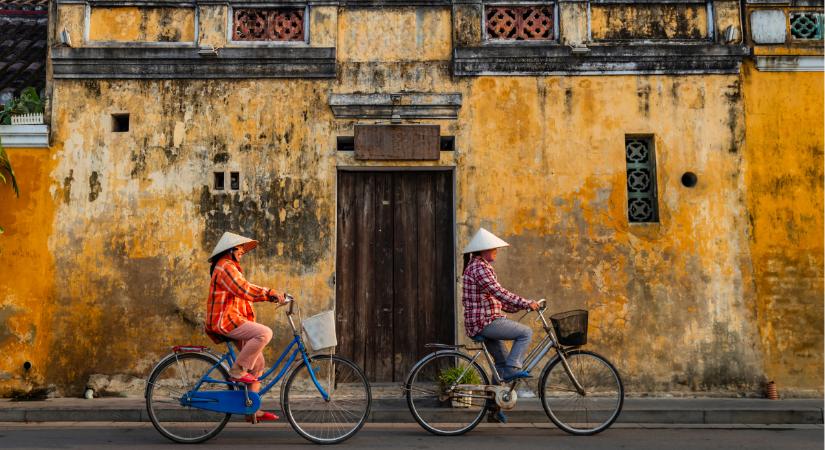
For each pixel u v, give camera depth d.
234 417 7.30
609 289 8.59
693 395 8.42
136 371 8.44
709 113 8.82
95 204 8.63
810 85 8.90
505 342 8.55
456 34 8.87
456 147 8.76
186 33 8.88
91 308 8.49
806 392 8.47
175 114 8.78
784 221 8.71
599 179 8.74
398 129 8.76
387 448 6.01
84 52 8.68
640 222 8.77
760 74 8.90
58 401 8.12
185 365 6.32
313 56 8.73
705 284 8.60
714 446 6.18
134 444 6.20
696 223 8.68
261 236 8.63
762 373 8.48
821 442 6.42
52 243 8.57
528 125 8.80
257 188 8.70
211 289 6.37
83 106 8.77
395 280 8.80
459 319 8.51
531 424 7.22
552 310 8.54
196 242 8.61
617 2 8.95
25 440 6.38
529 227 8.66
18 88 9.55
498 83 8.85
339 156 8.75
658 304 8.57
